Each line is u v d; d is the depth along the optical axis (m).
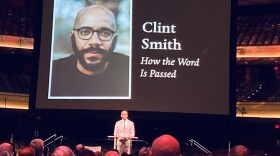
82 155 4.65
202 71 13.77
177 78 13.83
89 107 13.91
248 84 25.38
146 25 14.05
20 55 25.17
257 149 23.44
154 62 13.94
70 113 13.99
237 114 23.39
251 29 26.14
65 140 14.66
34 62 13.92
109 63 14.05
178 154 3.40
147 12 14.07
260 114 23.00
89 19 14.16
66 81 13.93
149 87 13.89
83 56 14.05
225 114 13.66
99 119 22.92
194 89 13.75
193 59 13.84
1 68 25.11
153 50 13.98
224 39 13.74
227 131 21.83
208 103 13.68
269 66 25.34
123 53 14.06
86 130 23.08
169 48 13.93
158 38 13.99
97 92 13.97
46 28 14.02
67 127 23.12
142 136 22.98
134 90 13.92
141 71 13.95
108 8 14.20
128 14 14.13
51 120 23.08
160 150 3.37
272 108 22.81
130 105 13.89
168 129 23.05
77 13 14.15
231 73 13.66
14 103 23.08
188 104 13.74
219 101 13.64
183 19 13.95
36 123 23.09
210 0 13.84
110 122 22.89
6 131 22.97
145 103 13.86
